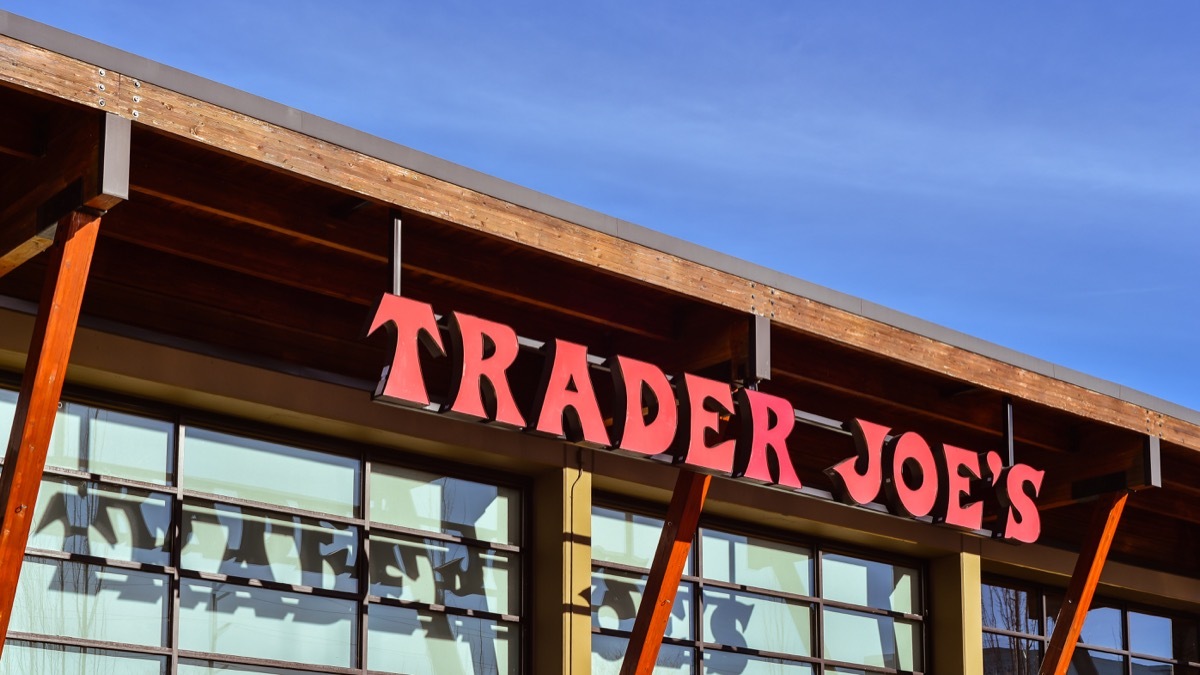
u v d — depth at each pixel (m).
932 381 18.70
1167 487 21.41
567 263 15.19
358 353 16.09
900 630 20.50
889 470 16.62
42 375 11.25
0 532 11.02
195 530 14.62
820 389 19.22
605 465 17.16
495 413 13.48
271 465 15.30
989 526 21.22
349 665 15.29
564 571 16.45
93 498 14.08
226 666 14.48
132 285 14.46
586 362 14.26
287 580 15.09
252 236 14.49
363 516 15.73
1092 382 18.52
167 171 12.95
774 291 15.54
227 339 15.05
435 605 16.02
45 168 11.98
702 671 18.16
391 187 12.70
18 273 13.95
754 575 19.08
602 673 17.16
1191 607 24.69
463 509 16.55
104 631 13.83
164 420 14.70
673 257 14.71
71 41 11.12
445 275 14.65
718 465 14.88
